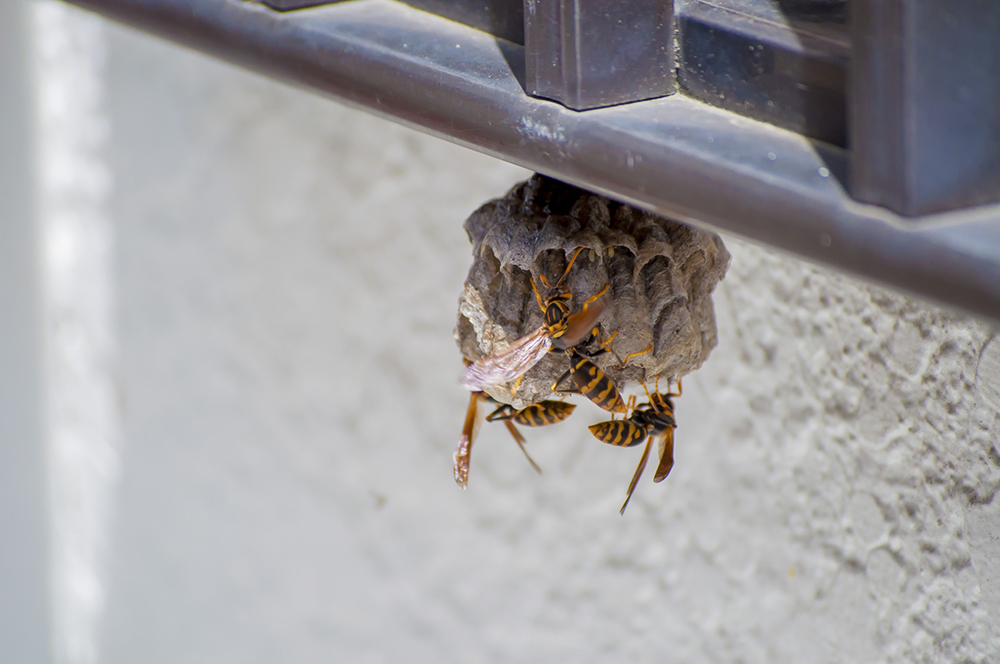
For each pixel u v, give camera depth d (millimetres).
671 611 1023
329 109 1217
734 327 852
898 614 813
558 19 721
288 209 1297
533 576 1215
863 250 702
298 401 1387
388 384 1303
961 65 697
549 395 758
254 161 1299
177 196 1379
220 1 764
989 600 791
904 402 802
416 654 1365
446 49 742
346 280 1287
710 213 712
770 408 851
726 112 720
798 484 844
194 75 1303
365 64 745
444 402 1271
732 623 928
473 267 759
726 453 871
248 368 1407
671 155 714
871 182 701
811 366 831
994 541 787
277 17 757
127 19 782
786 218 706
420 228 1202
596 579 1130
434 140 1154
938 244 698
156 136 1363
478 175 1136
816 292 826
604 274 751
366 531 1370
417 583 1351
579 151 722
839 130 711
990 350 781
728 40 719
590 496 1120
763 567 870
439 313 1231
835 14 718
